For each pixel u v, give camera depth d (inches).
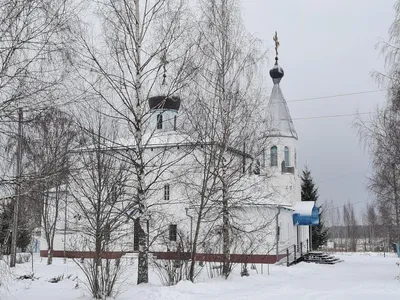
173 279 705.6
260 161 888.9
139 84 669.9
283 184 1514.5
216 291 659.4
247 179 913.5
